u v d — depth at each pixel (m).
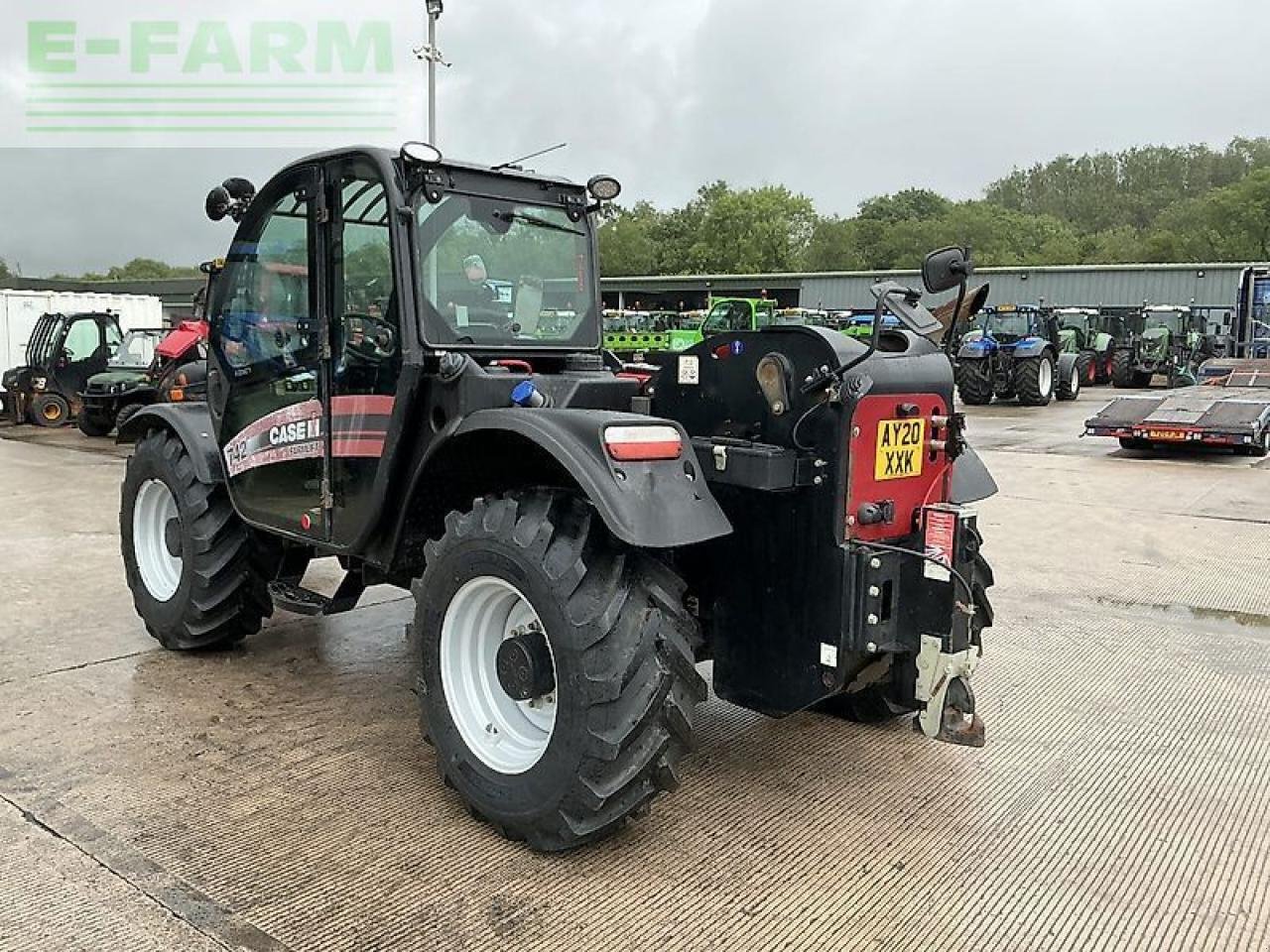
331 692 3.90
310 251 3.46
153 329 14.96
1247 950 2.35
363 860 2.67
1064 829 2.92
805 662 2.90
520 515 2.75
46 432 14.83
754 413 2.93
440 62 13.66
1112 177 98.62
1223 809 3.05
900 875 2.66
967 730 2.78
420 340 3.16
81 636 4.57
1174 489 9.04
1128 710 3.84
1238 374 14.00
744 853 2.75
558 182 3.70
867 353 2.64
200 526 4.05
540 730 2.87
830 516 2.80
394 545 3.33
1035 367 18.38
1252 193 65.00
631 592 2.62
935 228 74.56
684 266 70.69
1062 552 6.50
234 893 2.49
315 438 3.50
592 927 2.39
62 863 2.61
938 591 2.75
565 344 3.71
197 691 3.89
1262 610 5.23
